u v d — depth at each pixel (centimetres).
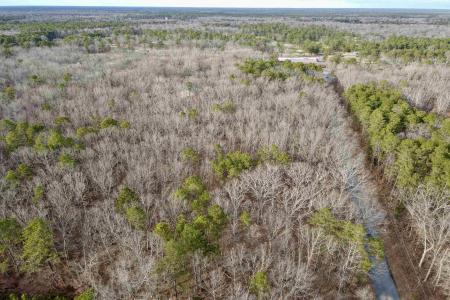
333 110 7519
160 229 3506
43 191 4272
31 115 6731
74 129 6375
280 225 4088
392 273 4006
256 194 4522
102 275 3669
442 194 4253
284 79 9219
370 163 6162
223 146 5875
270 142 5791
